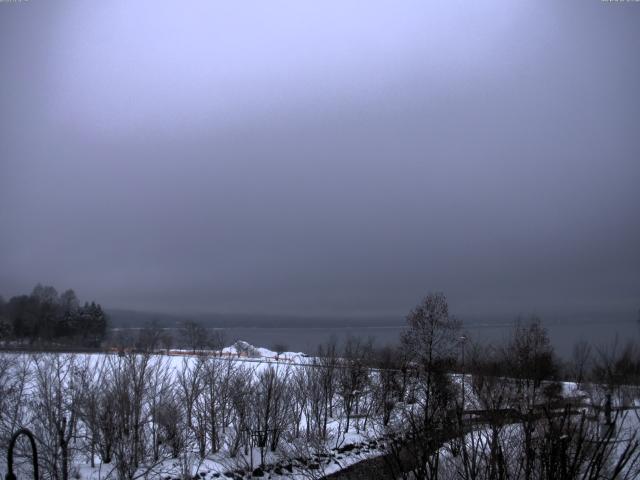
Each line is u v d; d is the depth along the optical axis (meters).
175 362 29.67
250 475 20.91
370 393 30.61
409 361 28.94
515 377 21.03
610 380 20.42
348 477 14.67
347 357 33.22
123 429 20.47
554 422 9.23
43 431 19.05
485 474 8.98
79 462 20.58
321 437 24.98
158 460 20.88
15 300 61.34
